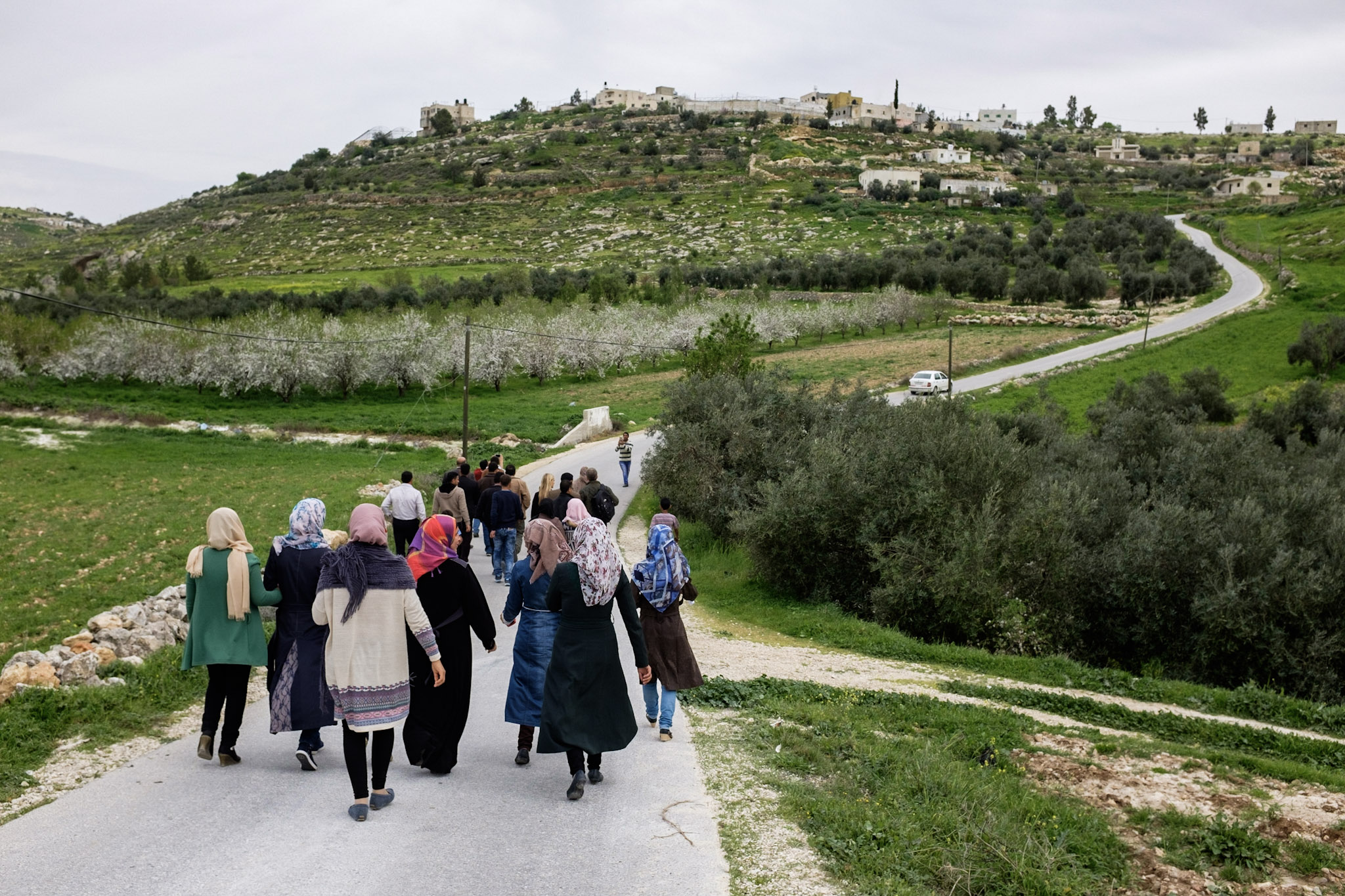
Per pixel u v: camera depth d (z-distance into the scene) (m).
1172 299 92.31
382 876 4.44
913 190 168.50
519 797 5.77
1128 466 30.20
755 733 7.58
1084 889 4.96
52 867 4.43
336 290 96.69
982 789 6.28
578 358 64.31
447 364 56.44
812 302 91.50
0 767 5.89
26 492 28.11
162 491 28.38
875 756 6.96
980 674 12.83
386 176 198.88
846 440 21.36
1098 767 7.70
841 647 14.12
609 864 4.72
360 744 5.17
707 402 26.44
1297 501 20.47
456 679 6.14
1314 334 61.81
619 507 28.55
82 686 7.46
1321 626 16.84
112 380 54.72
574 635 5.80
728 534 23.56
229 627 6.07
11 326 55.09
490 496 14.80
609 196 175.38
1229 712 12.16
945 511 17.22
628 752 6.96
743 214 159.00
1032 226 142.00
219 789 5.70
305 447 40.16
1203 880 5.46
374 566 5.26
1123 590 18.09
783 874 4.71
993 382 59.06
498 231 157.12
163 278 113.38
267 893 4.20
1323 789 7.68
